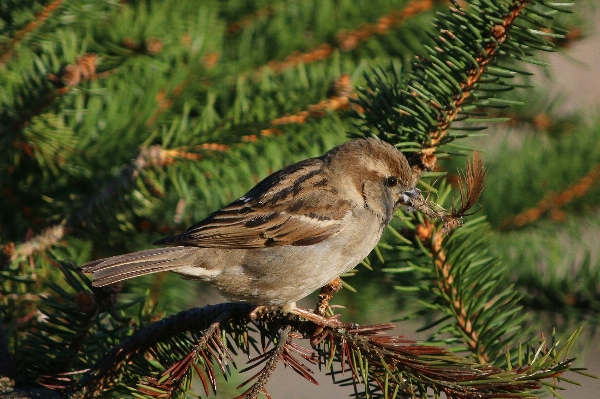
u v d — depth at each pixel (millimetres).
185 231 9992
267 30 11617
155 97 10477
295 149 10492
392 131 9109
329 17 11453
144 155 9750
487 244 9781
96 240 10258
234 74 11188
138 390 7293
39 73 9680
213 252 9273
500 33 8008
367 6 11375
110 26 10500
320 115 10414
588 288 10836
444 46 8320
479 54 8195
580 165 11859
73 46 9859
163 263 9000
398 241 10312
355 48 11555
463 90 8344
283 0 11750
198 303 12133
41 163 10070
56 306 8328
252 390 7355
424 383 7098
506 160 12273
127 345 7922
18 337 8977
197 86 10797
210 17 11125
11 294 9148
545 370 6926
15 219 10453
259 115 10289
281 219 9250
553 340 7410
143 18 10609
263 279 9312
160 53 10680
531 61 8039
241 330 8055
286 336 7672
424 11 11391
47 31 10016
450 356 7277
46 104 9586
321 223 9289
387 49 11570
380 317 11844
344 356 7598
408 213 8711
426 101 8484
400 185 8852
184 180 10047
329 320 7645
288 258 9219
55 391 8125
